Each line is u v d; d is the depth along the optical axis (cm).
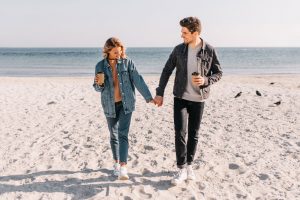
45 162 544
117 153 485
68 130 743
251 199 418
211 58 430
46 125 788
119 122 459
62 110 964
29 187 453
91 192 438
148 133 713
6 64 4969
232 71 3447
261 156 565
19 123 806
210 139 661
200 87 424
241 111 928
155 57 8325
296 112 912
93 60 6494
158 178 479
